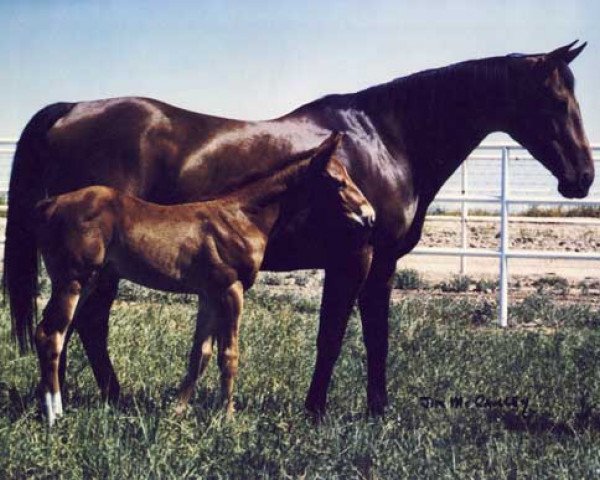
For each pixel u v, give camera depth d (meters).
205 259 5.91
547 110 6.43
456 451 5.45
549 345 7.97
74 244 5.69
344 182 6.03
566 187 6.47
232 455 5.24
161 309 8.66
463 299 10.49
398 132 6.40
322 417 5.98
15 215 6.10
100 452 5.12
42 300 9.93
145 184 5.99
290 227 6.14
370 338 6.41
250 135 6.12
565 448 5.64
